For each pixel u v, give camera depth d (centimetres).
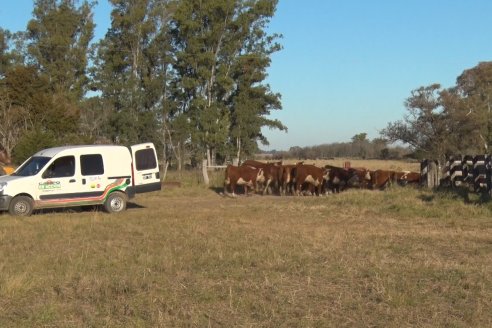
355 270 852
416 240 1131
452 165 2020
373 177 2323
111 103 4616
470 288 746
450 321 612
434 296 712
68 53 4866
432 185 2102
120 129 4534
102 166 1709
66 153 1677
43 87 4191
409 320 617
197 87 4362
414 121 5222
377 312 645
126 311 650
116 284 764
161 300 691
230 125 4516
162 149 4566
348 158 8031
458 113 5019
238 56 4372
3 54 5031
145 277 802
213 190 2480
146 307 664
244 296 704
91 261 920
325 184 2309
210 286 759
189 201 2088
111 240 1146
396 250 1022
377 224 1382
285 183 2255
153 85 4497
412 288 738
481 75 6159
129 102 4522
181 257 948
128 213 1661
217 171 2947
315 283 779
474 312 637
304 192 2266
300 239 1138
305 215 1572
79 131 4325
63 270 852
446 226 1339
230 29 4322
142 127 4475
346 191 2138
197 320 613
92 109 4594
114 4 4603
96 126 4519
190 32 4241
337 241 1104
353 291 738
